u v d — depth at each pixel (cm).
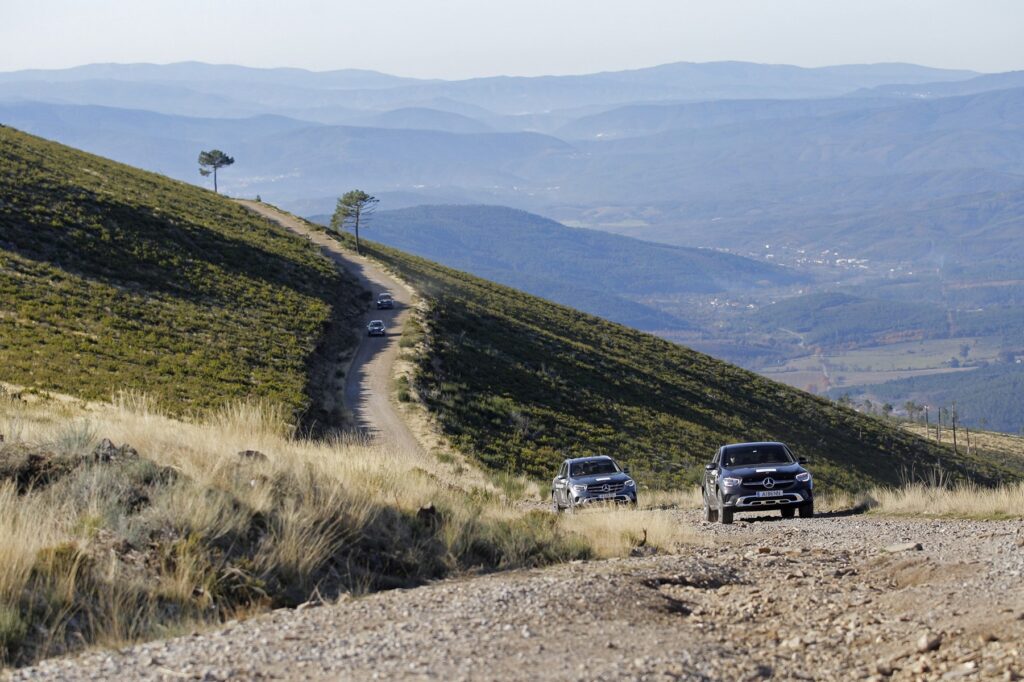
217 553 2620
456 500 4200
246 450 3772
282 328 17938
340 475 3800
